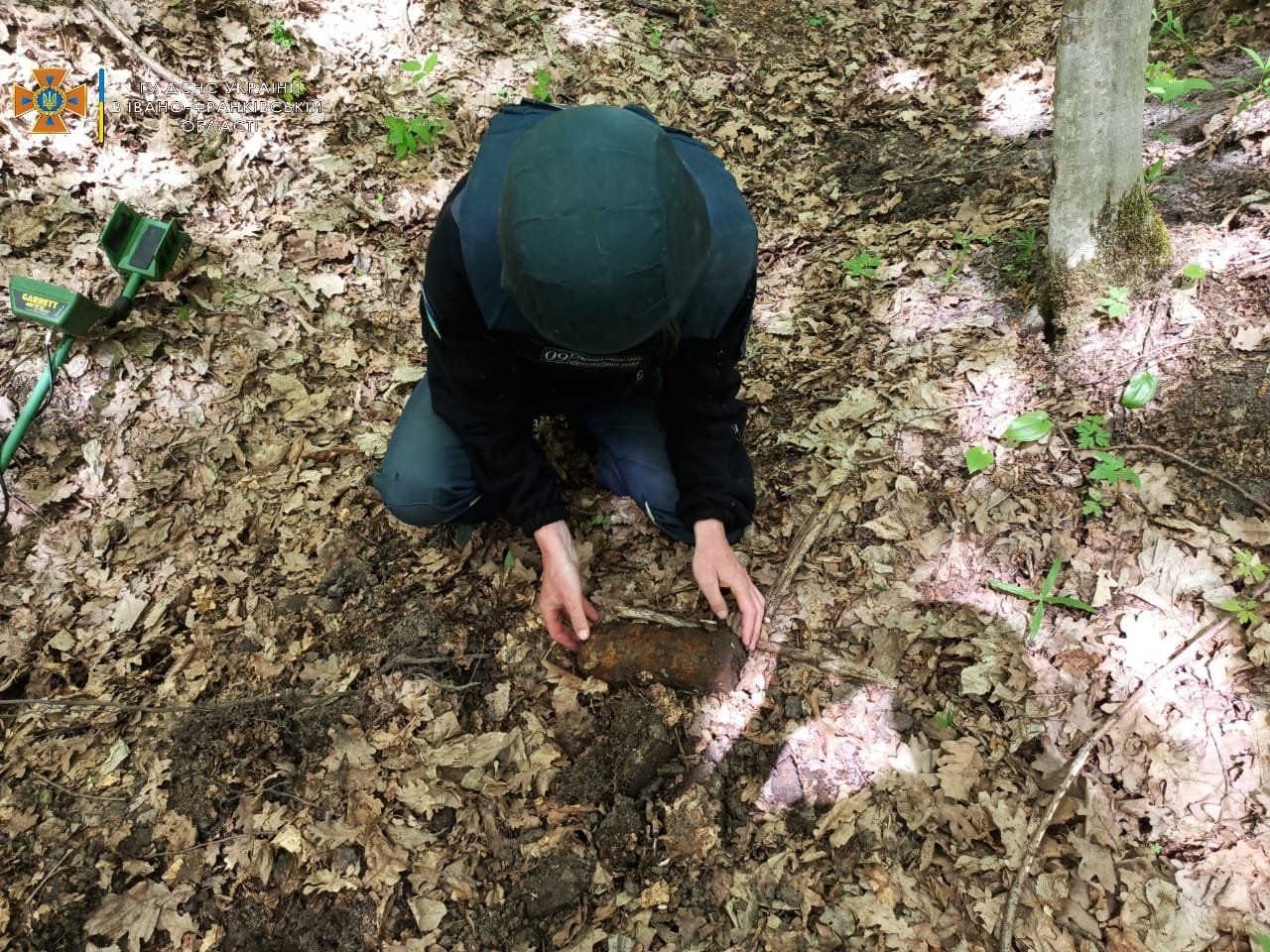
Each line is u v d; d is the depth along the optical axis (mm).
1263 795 1757
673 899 1771
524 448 1951
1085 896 1699
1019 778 1858
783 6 4727
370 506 2479
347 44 3848
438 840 1859
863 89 4145
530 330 1587
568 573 1939
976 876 1745
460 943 1731
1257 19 3500
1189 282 2479
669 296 1280
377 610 2250
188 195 3158
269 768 1968
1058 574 2125
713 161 1658
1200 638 1953
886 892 1742
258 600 2273
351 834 1860
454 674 2129
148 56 3430
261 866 1821
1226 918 1638
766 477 2488
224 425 2641
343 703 2072
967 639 2076
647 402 2223
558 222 1208
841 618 2156
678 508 2027
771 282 3184
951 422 2490
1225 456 2207
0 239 2887
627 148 1244
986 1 4488
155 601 2273
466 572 2318
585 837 1854
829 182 3635
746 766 1938
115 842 1856
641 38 4348
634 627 2055
